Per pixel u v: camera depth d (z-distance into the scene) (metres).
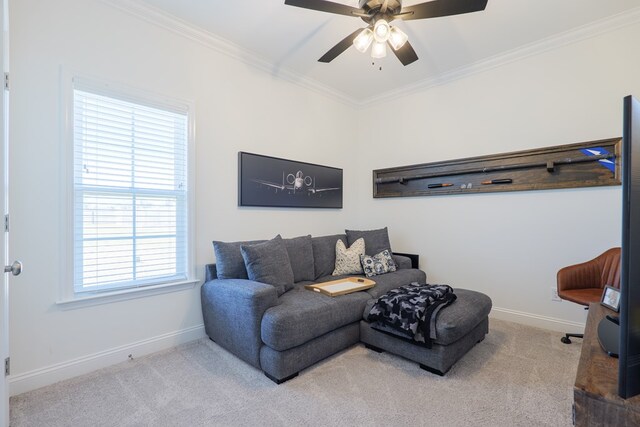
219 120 2.86
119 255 2.29
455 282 3.49
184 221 2.64
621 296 0.70
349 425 1.59
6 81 1.30
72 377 2.03
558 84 2.83
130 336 2.31
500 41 2.86
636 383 0.70
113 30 2.23
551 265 2.87
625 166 0.69
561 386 1.92
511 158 3.09
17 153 1.86
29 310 1.89
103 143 2.20
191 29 2.62
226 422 1.61
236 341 2.23
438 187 3.61
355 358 2.30
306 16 2.49
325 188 3.93
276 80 3.36
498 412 1.68
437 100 3.64
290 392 1.87
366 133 4.36
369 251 3.61
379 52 2.15
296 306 2.14
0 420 1.18
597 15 2.49
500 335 2.71
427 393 1.85
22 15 1.88
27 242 1.89
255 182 3.13
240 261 2.62
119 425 1.59
